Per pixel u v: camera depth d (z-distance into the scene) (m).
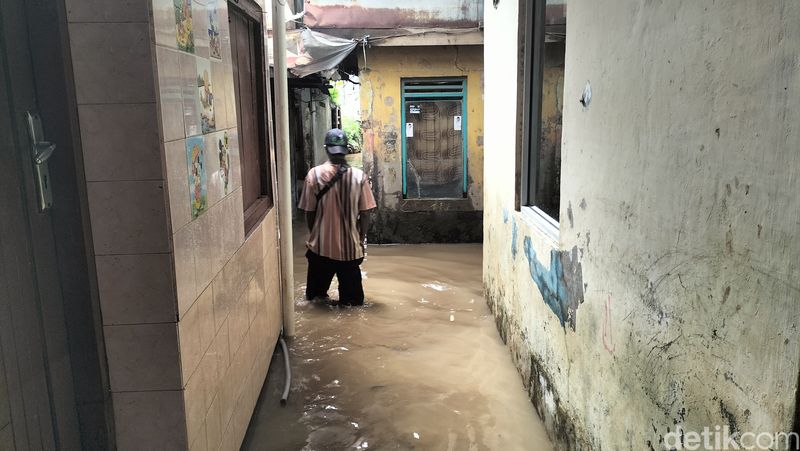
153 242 2.09
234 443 3.00
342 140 5.50
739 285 1.50
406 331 5.02
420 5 7.95
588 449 2.69
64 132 1.98
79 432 2.12
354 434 3.44
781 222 1.34
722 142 1.57
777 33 1.35
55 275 2.01
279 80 4.47
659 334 1.96
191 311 2.30
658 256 1.96
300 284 6.43
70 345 2.08
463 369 4.29
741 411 1.50
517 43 4.13
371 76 8.20
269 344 4.17
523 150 4.21
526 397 3.87
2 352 1.69
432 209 8.49
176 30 2.23
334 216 5.46
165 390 2.18
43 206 1.91
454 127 8.41
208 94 2.64
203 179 2.52
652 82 1.99
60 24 1.93
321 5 7.92
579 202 2.79
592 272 2.61
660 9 1.92
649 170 2.02
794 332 1.30
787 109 1.32
